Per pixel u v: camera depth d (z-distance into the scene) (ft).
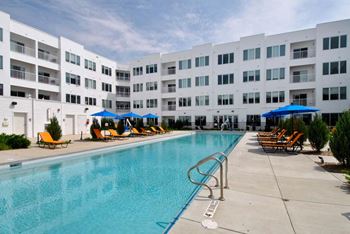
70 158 33.53
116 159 33.65
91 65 108.78
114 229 12.43
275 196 14.12
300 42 86.43
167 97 115.24
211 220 10.80
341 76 76.95
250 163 24.86
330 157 28.19
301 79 85.46
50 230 12.47
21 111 57.72
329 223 10.44
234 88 97.40
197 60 106.73
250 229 9.93
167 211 14.79
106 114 59.36
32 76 80.28
